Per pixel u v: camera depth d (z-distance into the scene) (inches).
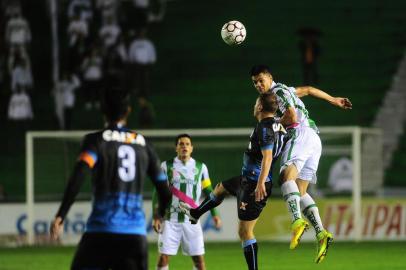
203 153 2669.8
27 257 2130.9
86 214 2509.8
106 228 887.7
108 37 3206.2
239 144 2667.3
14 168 3093.0
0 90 3385.8
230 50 3661.4
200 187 1460.4
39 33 3688.5
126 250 889.5
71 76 3100.4
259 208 1298.0
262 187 1235.9
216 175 2655.0
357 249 2246.6
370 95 3422.7
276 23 3799.2
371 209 2539.4
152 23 3789.4
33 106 3371.1
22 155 3152.1
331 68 3560.5
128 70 3206.2
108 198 895.7
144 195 2502.5
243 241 1316.4
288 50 3646.7
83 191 2536.9
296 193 1300.4
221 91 3472.0
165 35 3732.8
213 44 3690.9
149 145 928.9
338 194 2723.9
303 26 3774.6
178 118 3341.5
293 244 1288.1
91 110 3324.3
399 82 3472.0
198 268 1429.6
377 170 2738.7
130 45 3302.2
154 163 925.8
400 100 3390.7
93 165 897.5
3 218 2504.9
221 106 3398.1
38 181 2541.8
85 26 3181.6
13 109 3120.1
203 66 3595.0
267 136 1249.4
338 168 2726.4
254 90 3472.0
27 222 2502.5
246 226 1310.3
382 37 3713.1
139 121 3088.1
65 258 2100.1
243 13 3858.3
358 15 3826.3
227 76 3543.3
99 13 3543.3
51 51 3604.8
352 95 3415.4
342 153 2711.6
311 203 1358.3
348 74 3523.6
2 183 3006.9
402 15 3823.8
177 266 1882.4
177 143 1465.3
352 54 3636.8
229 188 1339.8
